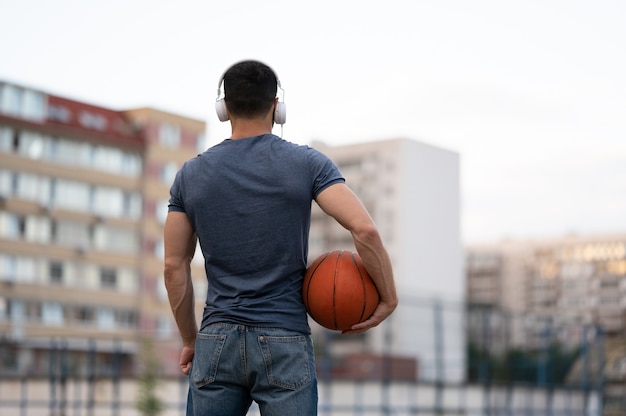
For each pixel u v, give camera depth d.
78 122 54.09
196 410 3.37
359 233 3.20
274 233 3.27
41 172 53.59
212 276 3.36
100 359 27.70
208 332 3.31
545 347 27.03
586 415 27.28
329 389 22.28
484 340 26.28
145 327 57.69
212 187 3.30
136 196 55.34
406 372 30.55
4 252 53.62
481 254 159.38
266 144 3.32
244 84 3.34
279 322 3.26
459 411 24.84
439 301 25.88
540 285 155.88
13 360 29.59
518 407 26.19
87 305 56.19
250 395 3.37
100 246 55.97
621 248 152.62
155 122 52.47
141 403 20.19
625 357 30.22
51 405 21.16
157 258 57.91
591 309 149.25
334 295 3.32
